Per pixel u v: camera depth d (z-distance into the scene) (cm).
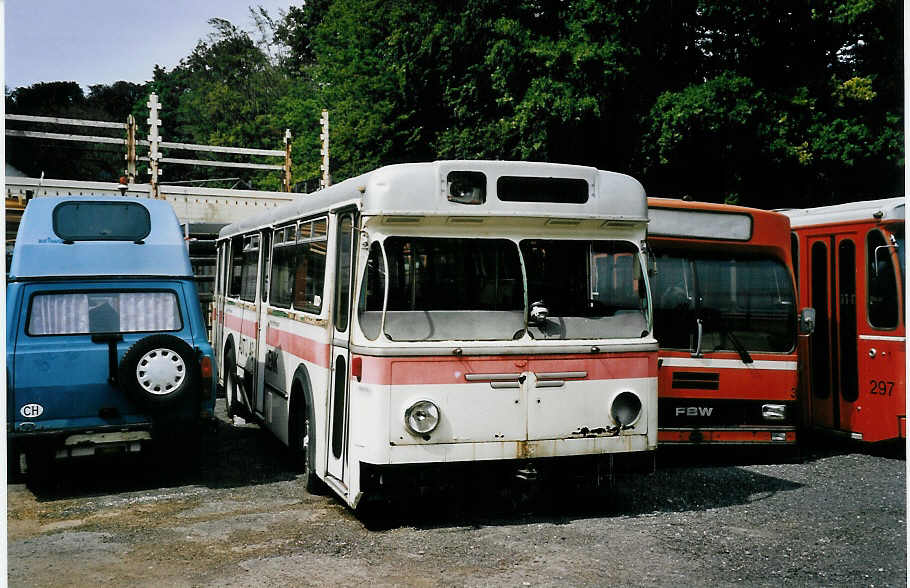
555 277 691
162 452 905
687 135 1758
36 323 823
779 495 794
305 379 811
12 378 792
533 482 660
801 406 1078
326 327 745
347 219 714
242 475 895
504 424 658
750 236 953
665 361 909
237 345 1210
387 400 633
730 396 920
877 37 1817
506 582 546
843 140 1753
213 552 618
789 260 963
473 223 671
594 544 630
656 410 707
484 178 671
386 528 677
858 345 1023
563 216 689
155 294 884
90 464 963
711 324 927
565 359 677
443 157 2344
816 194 1964
